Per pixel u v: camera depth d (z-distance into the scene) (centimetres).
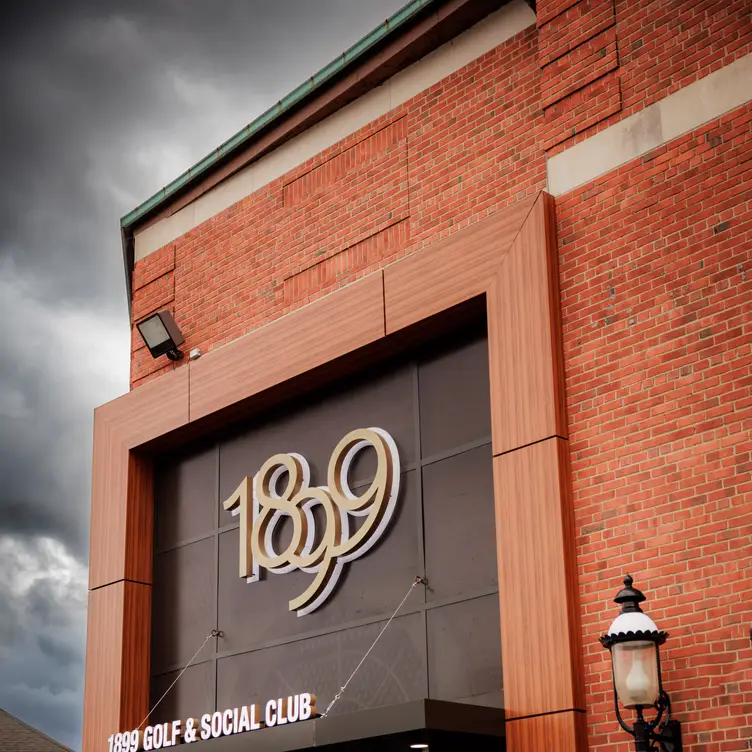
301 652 1513
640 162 1289
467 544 1363
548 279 1310
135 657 1717
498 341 1337
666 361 1208
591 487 1230
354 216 1638
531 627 1221
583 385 1269
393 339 1475
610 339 1259
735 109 1221
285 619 1552
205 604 1683
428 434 1446
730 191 1202
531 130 1435
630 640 1056
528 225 1343
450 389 1438
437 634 1362
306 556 1520
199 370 1736
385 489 1447
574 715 1162
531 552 1242
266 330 1644
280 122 1778
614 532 1199
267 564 1576
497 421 1315
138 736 1493
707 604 1112
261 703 1542
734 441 1136
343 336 1527
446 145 1537
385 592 1434
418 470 1442
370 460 1502
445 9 1549
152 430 1781
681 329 1205
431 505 1416
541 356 1291
